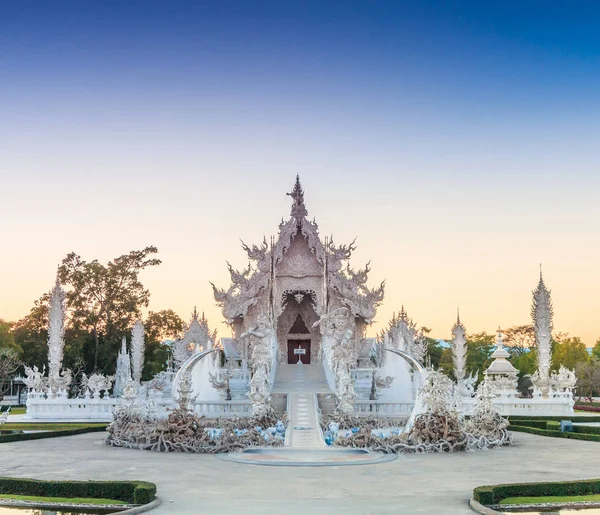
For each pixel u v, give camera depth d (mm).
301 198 81562
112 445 40000
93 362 103688
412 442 37625
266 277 79875
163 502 22609
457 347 84125
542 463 32875
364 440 38781
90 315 103000
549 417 59250
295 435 42312
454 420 38656
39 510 22875
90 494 24156
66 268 104000
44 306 102062
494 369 72875
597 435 44625
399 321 73438
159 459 33938
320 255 80250
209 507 21766
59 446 40062
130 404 43156
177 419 38188
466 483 26719
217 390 64000
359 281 80562
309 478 27891
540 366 67250
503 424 42031
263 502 22641
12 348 96562
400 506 22016
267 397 48375
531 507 22672
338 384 53906
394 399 67438
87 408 59188
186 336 76750
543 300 68375
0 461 33000
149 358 105250
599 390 102625
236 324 80750
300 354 84500
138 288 106625
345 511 21141
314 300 81000
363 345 81312
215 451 36812
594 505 22938
